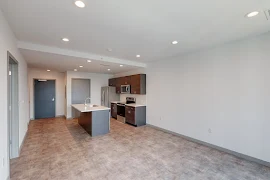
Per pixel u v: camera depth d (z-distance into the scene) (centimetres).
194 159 275
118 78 676
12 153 277
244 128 281
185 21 212
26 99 455
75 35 265
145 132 453
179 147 334
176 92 425
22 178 212
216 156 288
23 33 254
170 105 444
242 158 280
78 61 432
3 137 190
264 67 255
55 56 368
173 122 433
